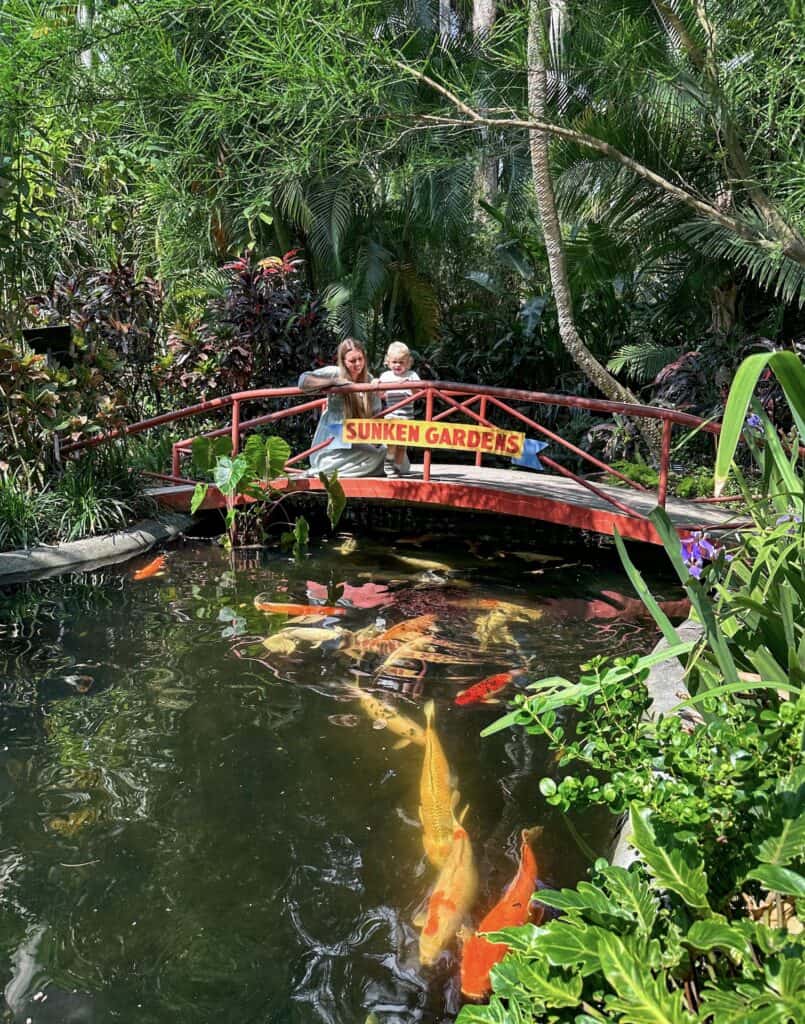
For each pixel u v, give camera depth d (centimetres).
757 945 194
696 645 269
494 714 412
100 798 341
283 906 283
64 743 382
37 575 609
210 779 355
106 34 545
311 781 354
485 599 572
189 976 255
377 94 522
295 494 759
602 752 217
